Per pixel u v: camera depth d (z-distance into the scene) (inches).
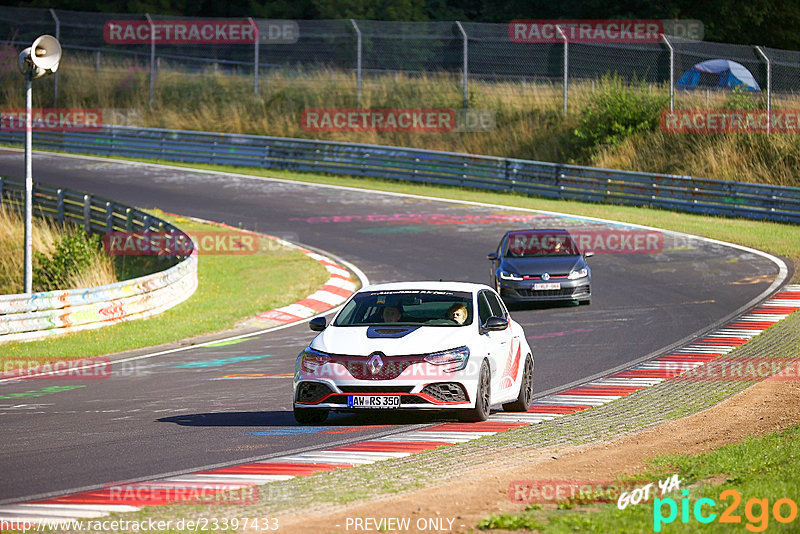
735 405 1611.7
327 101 7229.3
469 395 1480.1
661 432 1413.6
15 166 6254.9
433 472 1163.3
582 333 2610.7
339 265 3934.5
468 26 6884.8
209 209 5152.6
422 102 6963.6
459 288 1670.8
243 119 7229.3
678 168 5718.5
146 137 6776.6
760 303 2965.1
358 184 5930.1
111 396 1907.0
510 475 1128.8
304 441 1409.9
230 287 3673.7
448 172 5895.7
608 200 5315.0
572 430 1453.0
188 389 1983.3
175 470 1227.9
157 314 3221.0
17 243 4286.4
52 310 2824.8
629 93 6200.8
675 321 2731.3
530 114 6653.5
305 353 1531.7
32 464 1275.8
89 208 4539.9
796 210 4699.8
